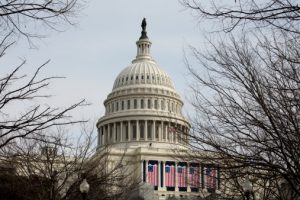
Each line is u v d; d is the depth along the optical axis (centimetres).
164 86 16300
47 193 2905
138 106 15825
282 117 1633
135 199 3609
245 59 2147
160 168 13312
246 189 2259
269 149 1628
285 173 1709
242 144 2158
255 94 1742
